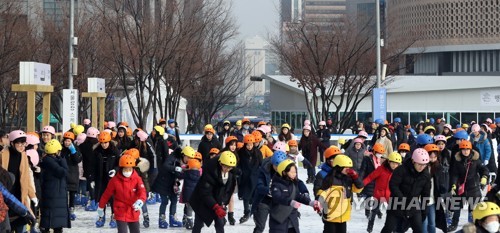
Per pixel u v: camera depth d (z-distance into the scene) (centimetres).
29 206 1241
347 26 4956
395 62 5097
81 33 4166
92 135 1734
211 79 4612
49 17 4781
